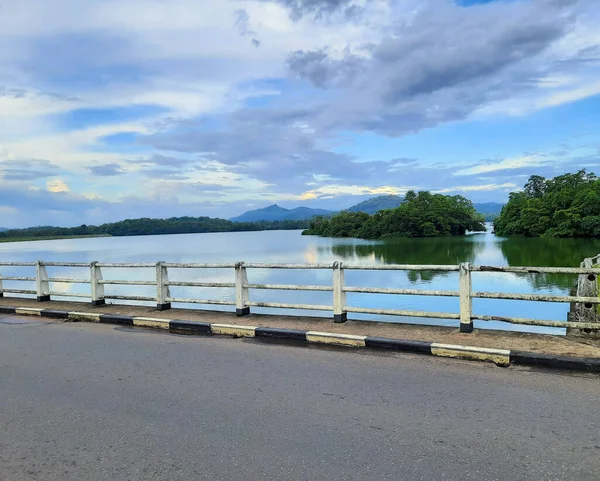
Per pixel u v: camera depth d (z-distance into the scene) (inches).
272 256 2293.3
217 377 224.5
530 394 190.1
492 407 177.8
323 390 202.1
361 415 173.9
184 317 357.7
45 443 159.0
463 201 4217.5
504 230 3289.9
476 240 2901.1
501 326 613.6
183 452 149.3
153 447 153.5
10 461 147.4
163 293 390.6
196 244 4045.3
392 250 2404.0
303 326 309.9
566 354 227.0
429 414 173.0
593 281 261.9
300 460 141.6
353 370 229.9
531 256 1815.9
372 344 269.7
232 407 185.2
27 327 366.9
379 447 148.4
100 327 360.5
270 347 281.4
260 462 141.2
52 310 411.5
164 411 183.2
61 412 185.3
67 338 323.3
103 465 143.2
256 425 167.6
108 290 1017.5
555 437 151.9
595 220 2490.2
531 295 256.1
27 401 198.4
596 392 190.5
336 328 300.5
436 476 130.5
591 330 262.5
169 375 229.5
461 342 255.0
